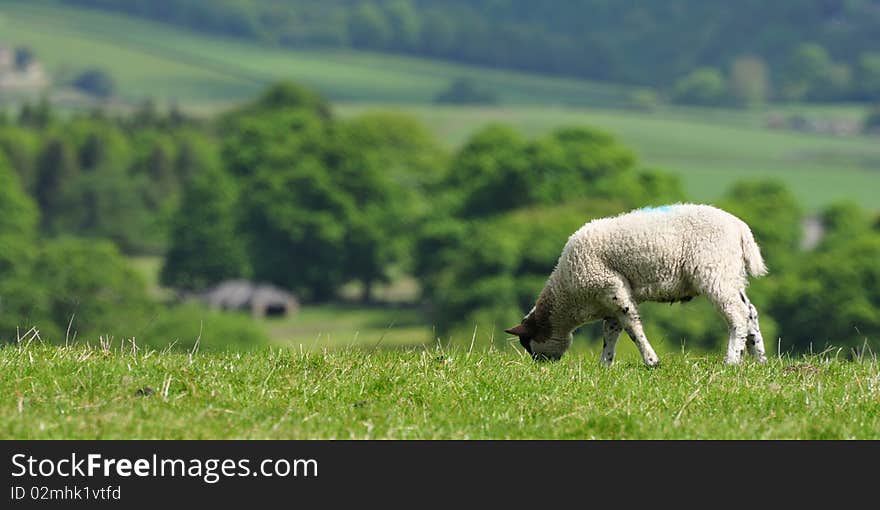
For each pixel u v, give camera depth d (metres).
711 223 11.66
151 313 79.19
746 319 11.66
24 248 82.50
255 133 115.94
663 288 11.79
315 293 109.75
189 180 132.75
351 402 9.31
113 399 8.91
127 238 133.25
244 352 11.30
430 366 10.62
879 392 9.64
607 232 11.91
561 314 12.35
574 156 88.06
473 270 70.44
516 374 10.39
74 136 154.88
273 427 8.37
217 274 110.31
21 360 10.08
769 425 8.73
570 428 8.61
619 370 10.93
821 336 65.12
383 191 110.06
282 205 107.94
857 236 76.06
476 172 94.94
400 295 112.56
